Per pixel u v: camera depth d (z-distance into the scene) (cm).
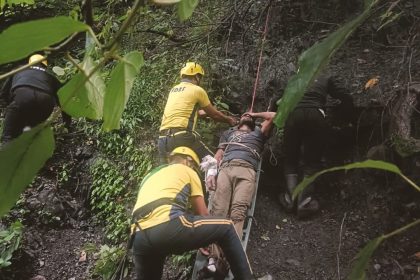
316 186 472
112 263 429
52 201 485
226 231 316
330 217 446
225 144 432
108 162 509
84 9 60
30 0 100
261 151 431
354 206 450
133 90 532
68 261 445
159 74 528
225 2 483
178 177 325
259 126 455
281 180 485
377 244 53
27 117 435
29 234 454
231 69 522
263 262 408
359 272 53
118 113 58
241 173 404
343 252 410
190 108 426
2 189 48
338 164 481
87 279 429
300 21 523
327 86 452
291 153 452
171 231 304
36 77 437
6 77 51
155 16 482
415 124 427
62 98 57
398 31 495
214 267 362
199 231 309
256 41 524
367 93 484
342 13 500
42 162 49
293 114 436
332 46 48
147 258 312
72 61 57
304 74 49
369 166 55
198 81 446
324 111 452
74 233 475
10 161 48
